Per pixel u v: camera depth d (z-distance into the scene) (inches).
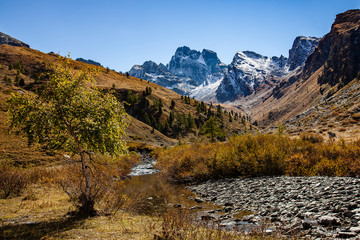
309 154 706.2
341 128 1294.3
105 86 6550.2
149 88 7391.7
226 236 225.0
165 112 6348.4
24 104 321.7
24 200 452.1
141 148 2664.9
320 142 982.4
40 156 1130.0
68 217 319.0
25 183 537.6
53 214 344.5
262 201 471.2
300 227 285.9
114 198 414.9
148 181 895.7
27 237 225.0
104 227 267.1
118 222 299.7
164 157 1353.3
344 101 2390.5
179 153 1168.8
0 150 1090.7
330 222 285.0
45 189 555.8
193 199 577.3
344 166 569.0
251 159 765.3
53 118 327.3
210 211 440.8
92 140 330.3
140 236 233.5
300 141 851.4
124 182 855.1
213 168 848.3
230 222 351.9
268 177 675.4
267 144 835.4
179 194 642.2
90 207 336.5
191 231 227.1
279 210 391.9
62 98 337.7
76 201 419.2
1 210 366.0
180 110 7130.9
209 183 768.9
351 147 652.7
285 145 810.8
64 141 348.8
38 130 321.7
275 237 242.2
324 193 416.2
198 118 6899.6
